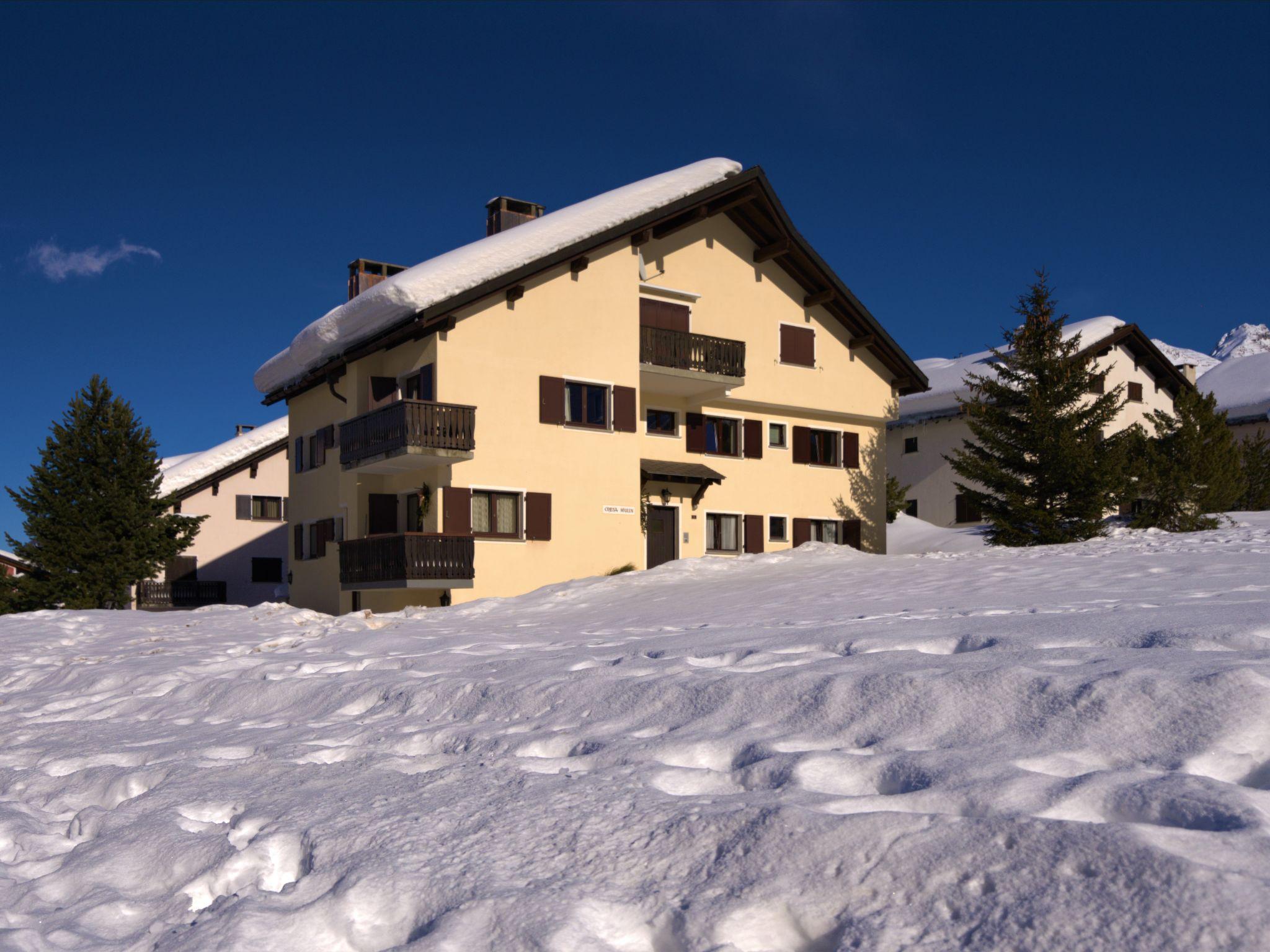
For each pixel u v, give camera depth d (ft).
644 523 86.58
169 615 75.46
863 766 14.44
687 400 90.74
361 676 30.55
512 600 61.98
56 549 109.70
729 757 16.38
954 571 51.78
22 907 13.89
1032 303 99.50
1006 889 10.23
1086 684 15.88
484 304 76.33
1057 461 91.35
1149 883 9.61
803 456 97.91
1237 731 13.66
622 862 12.45
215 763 20.71
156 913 13.23
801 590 48.55
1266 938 8.63
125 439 114.93
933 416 144.25
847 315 98.68
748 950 10.34
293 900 12.72
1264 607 23.98
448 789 16.30
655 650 27.20
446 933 11.03
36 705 34.53
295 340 87.56
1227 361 189.98
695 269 90.07
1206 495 104.32
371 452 75.72
